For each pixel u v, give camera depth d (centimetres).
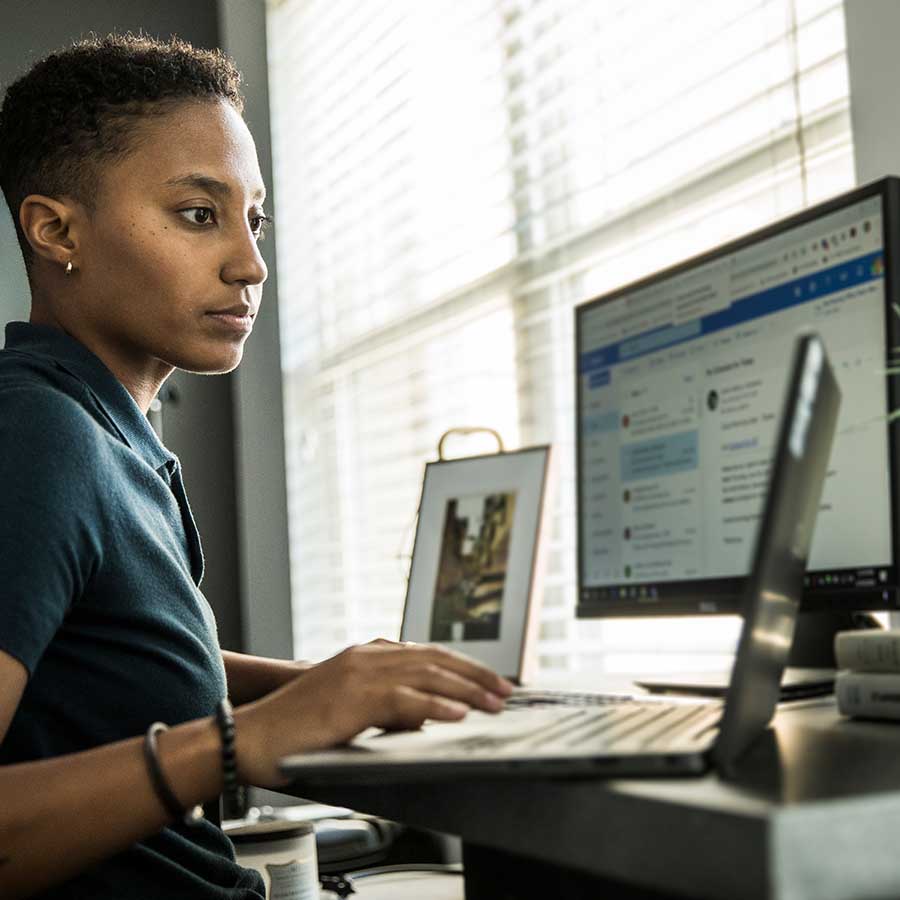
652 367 139
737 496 123
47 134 104
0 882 77
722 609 124
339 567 282
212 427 252
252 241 106
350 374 282
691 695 121
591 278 212
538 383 224
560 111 219
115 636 92
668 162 195
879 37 145
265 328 258
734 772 62
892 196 107
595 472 149
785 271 119
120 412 103
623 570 142
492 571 161
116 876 91
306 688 81
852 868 50
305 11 299
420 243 255
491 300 235
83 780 77
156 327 103
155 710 93
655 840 54
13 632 80
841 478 110
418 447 256
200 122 104
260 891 107
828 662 123
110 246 102
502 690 83
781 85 167
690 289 133
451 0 245
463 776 65
